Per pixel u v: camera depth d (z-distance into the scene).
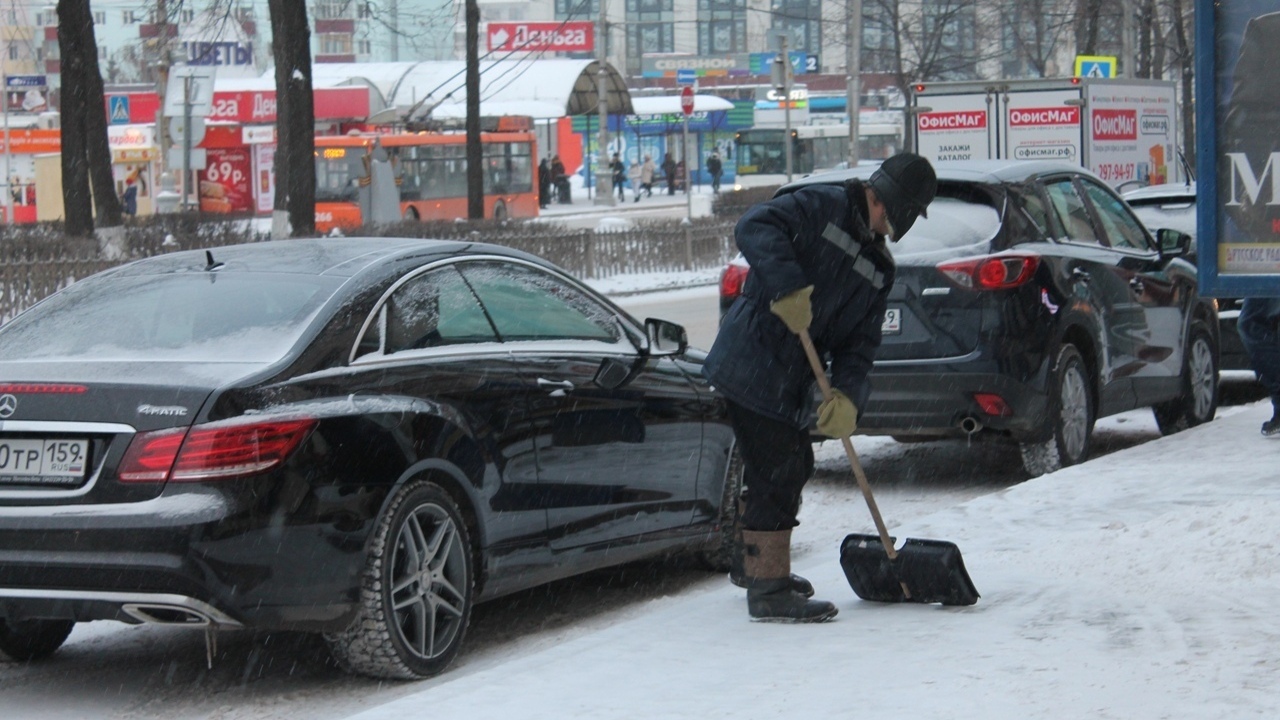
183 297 6.52
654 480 7.50
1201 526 7.12
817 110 98.25
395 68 72.50
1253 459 9.45
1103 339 10.55
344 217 48.41
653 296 31.02
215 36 32.50
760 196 52.75
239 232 32.44
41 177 56.00
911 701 4.84
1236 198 7.86
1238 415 11.51
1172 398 11.85
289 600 5.65
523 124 59.25
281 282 6.49
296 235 29.34
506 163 56.75
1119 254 11.10
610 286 32.69
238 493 5.56
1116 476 9.14
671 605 7.54
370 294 6.39
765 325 5.90
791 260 5.63
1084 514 8.14
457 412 6.34
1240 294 7.89
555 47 76.62
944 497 10.27
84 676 6.48
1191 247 12.91
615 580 8.16
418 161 50.97
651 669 5.46
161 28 32.34
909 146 27.33
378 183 40.66
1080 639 5.51
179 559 5.48
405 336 6.43
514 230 33.75
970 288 9.65
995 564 7.03
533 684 5.31
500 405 6.57
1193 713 4.52
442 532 6.18
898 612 6.23
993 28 60.44
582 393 7.05
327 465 5.75
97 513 5.58
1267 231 7.82
